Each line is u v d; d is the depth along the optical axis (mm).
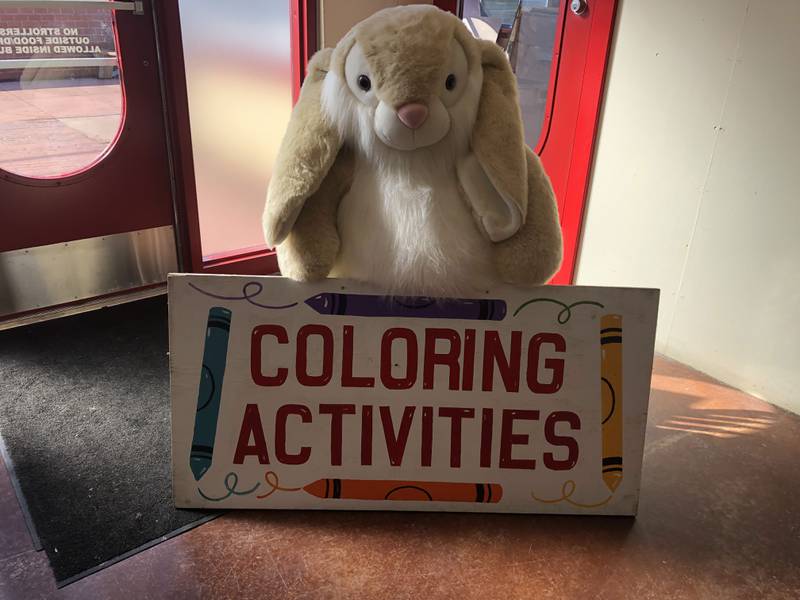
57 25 1902
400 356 1258
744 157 1712
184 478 1301
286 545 1254
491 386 1278
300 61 2379
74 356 1951
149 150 2197
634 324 1278
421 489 1318
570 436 1304
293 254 1195
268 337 1242
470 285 1224
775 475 1510
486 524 1323
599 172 2088
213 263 2457
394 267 1172
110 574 1178
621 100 1966
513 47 2305
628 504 1340
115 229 2217
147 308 2270
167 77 2119
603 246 2146
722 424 1694
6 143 1945
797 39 1552
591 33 1981
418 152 1122
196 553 1229
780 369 1757
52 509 1326
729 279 1818
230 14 2199
